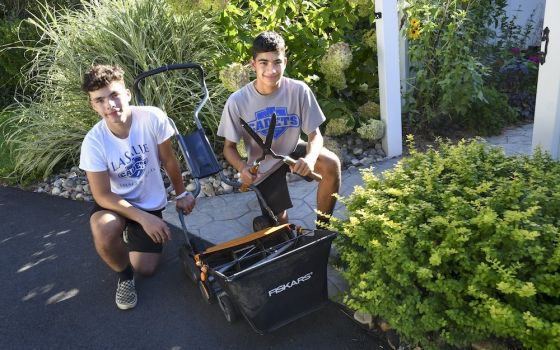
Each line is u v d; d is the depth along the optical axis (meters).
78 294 2.97
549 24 2.98
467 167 2.75
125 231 2.95
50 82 5.04
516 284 1.88
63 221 3.92
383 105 4.38
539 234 2.02
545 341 1.84
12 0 8.09
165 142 2.96
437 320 2.03
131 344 2.53
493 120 4.86
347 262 2.68
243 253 2.79
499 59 5.63
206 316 2.68
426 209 2.40
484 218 2.13
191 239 2.93
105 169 2.74
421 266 2.19
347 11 4.80
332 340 2.42
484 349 2.09
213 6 4.46
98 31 4.91
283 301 2.34
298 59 4.75
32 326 2.71
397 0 4.48
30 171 4.74
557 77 3.01
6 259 3.41
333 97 4.98
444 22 4.94
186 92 4.68
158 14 5.00
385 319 2.39
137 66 4.80
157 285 2.99
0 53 6.48
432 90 4.77
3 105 6.78
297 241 2.66
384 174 2.87
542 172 2.67
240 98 2.96
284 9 4.45
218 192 4.18
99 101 2.60
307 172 2.73
